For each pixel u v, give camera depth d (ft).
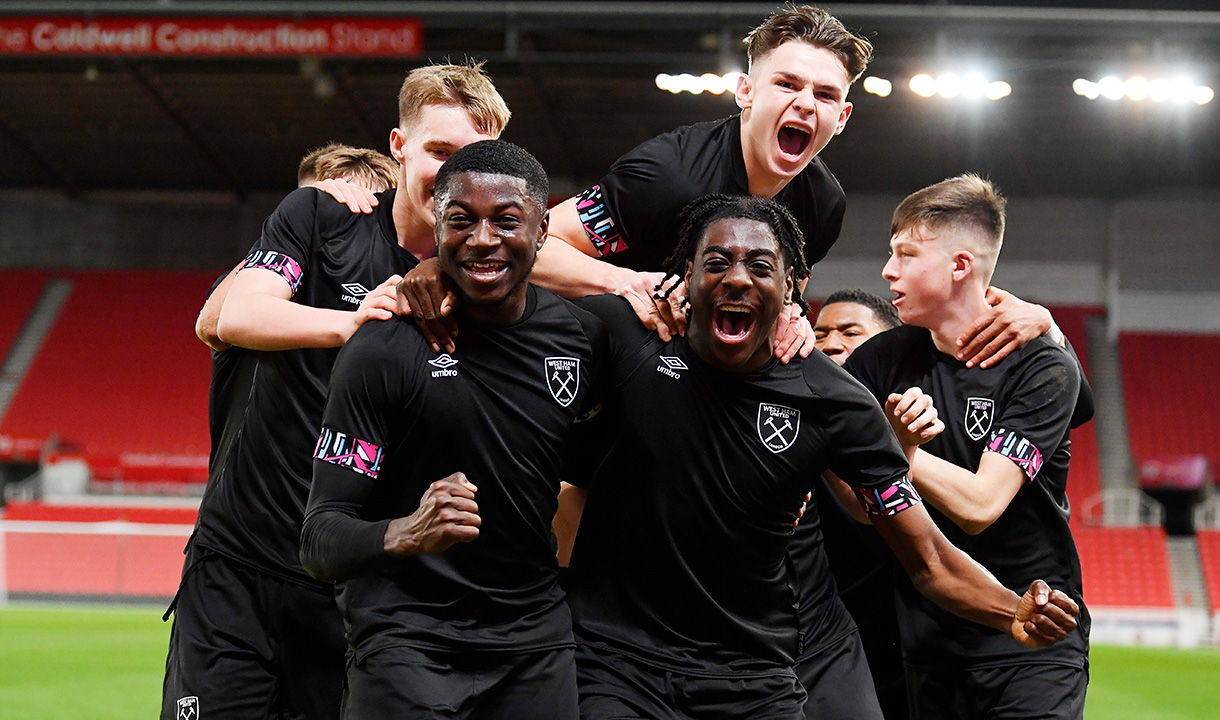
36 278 89.40
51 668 31.32
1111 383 77.87
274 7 58.65
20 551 63.67
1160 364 78.79
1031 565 11.78
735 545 9.73
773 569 10.04
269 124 76.18
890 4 65.26
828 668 11.23
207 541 11.61
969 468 11.81
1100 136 71.56
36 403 81.41
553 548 9.61
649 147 11.91
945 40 59.11
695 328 9.61
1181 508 76.23
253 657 11.25
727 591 9.83
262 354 11.65
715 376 9.66
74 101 72.84
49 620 47.47
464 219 8.78
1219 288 80.12
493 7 59.11
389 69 67.46
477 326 9.20
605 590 9.84
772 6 57.82
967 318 12.07
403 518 8.26
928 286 11.97
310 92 71.15
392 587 9.01
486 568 9.11
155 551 64.34
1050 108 67.82
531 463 9.21
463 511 8.04
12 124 76.69
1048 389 11.60
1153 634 53.62
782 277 9.36
